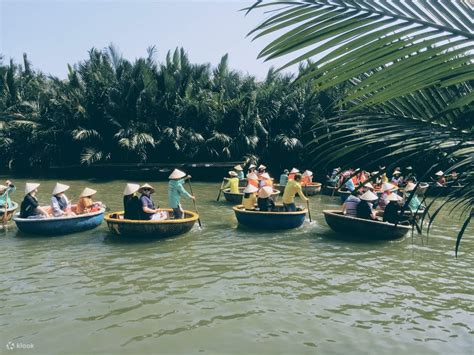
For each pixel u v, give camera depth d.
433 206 14.71
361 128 2.51
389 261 8.69
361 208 10.80
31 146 27.91
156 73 26.98
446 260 8.80
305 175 19.45
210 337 5.42
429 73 1.59
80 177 25.81
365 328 5.73
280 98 25.92
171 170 26.03
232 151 26.11
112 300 6.50
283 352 5.08
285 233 11.07
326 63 1.63
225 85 27.56
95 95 26.48
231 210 14.73
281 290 7.02
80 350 5.07
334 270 8.08
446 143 2.34
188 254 8.99
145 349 5.11
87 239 10.05
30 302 6.37
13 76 30.94
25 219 10.04
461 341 5.42
